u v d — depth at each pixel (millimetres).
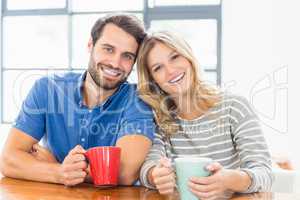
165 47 1234
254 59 4199
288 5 4098
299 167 3973
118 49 1233
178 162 921
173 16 4512
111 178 1024
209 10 4434
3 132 4676
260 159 1161
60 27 4777
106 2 4676
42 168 1146
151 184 1084
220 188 923
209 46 4461
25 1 4848
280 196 979
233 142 1296
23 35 4867
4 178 1196
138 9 4586
